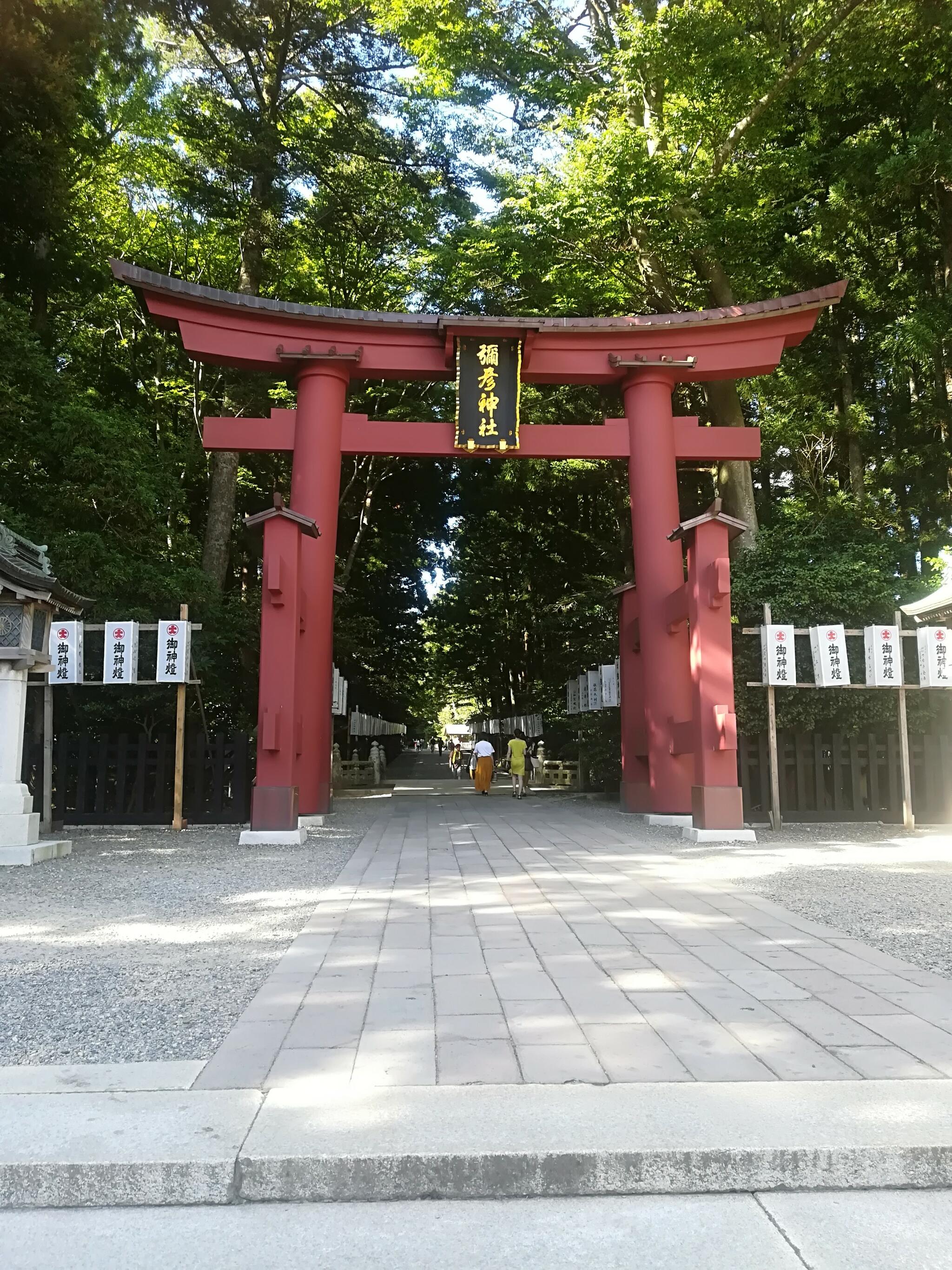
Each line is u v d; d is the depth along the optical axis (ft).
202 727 51.72
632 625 49.19
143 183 70.85
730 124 53.21
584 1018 14.39
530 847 35.01
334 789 73.82
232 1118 10.82
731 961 17.84
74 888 26.35
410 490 88.12
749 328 46.65
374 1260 8.85
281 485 76.28
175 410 73.10
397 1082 11.90
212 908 23.32
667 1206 9.75
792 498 65.57
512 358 45.39
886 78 55.31
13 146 46.57
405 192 70.28
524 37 58.39
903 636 41.75
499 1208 9.72
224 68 65.00
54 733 48.78
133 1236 9.29
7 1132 10.52
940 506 63.41
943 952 18.70
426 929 20.61
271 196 65.10
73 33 46.42
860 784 44.06
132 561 49.34
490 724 135.74
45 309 59.11
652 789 44.16
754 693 45.91
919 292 59.11
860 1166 10.06
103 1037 13.88
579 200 52.31
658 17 50.21
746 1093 11.44
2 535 33.78
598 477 71.41
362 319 45.01
